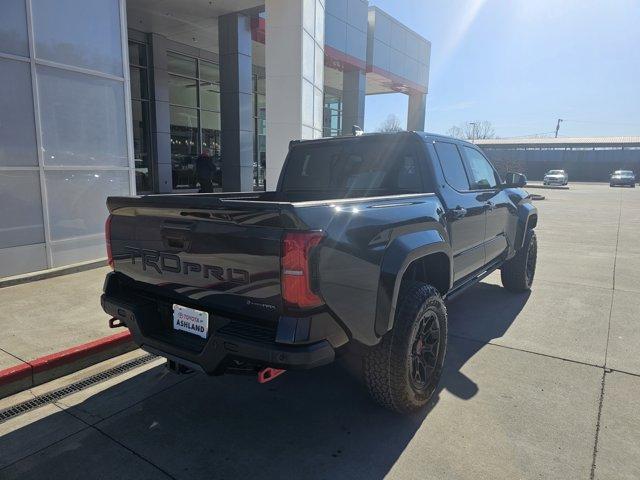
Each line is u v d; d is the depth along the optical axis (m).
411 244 3.08
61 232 6.62
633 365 3.99
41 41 6.21
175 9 12.89
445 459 2.74
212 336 2.57
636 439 2.92
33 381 3.67
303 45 10.91
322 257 2.38
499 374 3.84
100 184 7.12
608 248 9.66
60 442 2.95
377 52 20.72
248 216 2.42
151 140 16.05
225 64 13.48
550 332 4.78
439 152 4.27
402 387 3.04
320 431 3.06
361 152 4.41
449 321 5.11
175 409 3.35
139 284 3.14
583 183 50.94
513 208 5.66
